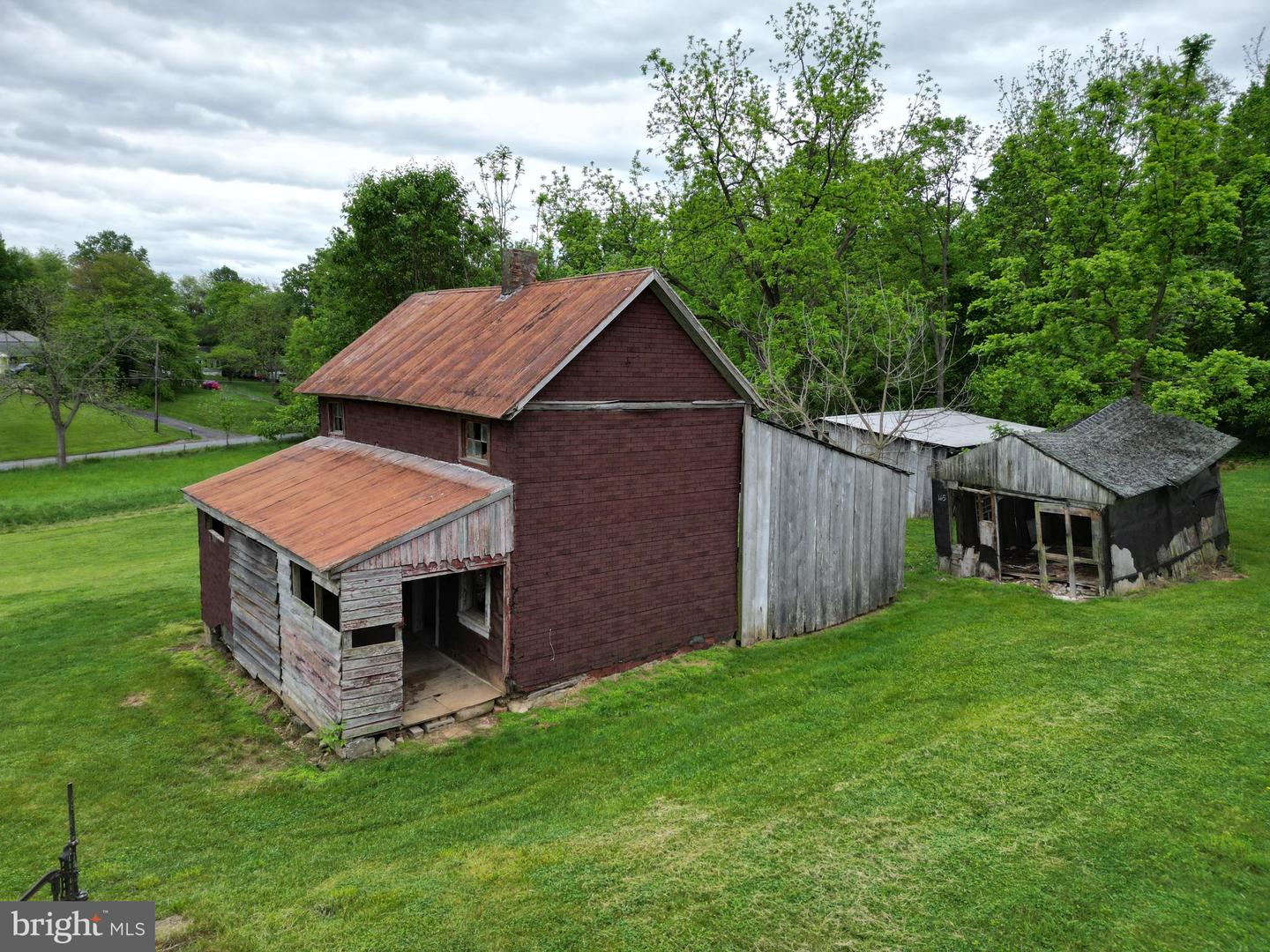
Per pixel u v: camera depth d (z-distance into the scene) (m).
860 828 9.20
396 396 16.03
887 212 31.25
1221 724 11.36
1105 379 25.14
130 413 61.25
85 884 8.93
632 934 7.54
